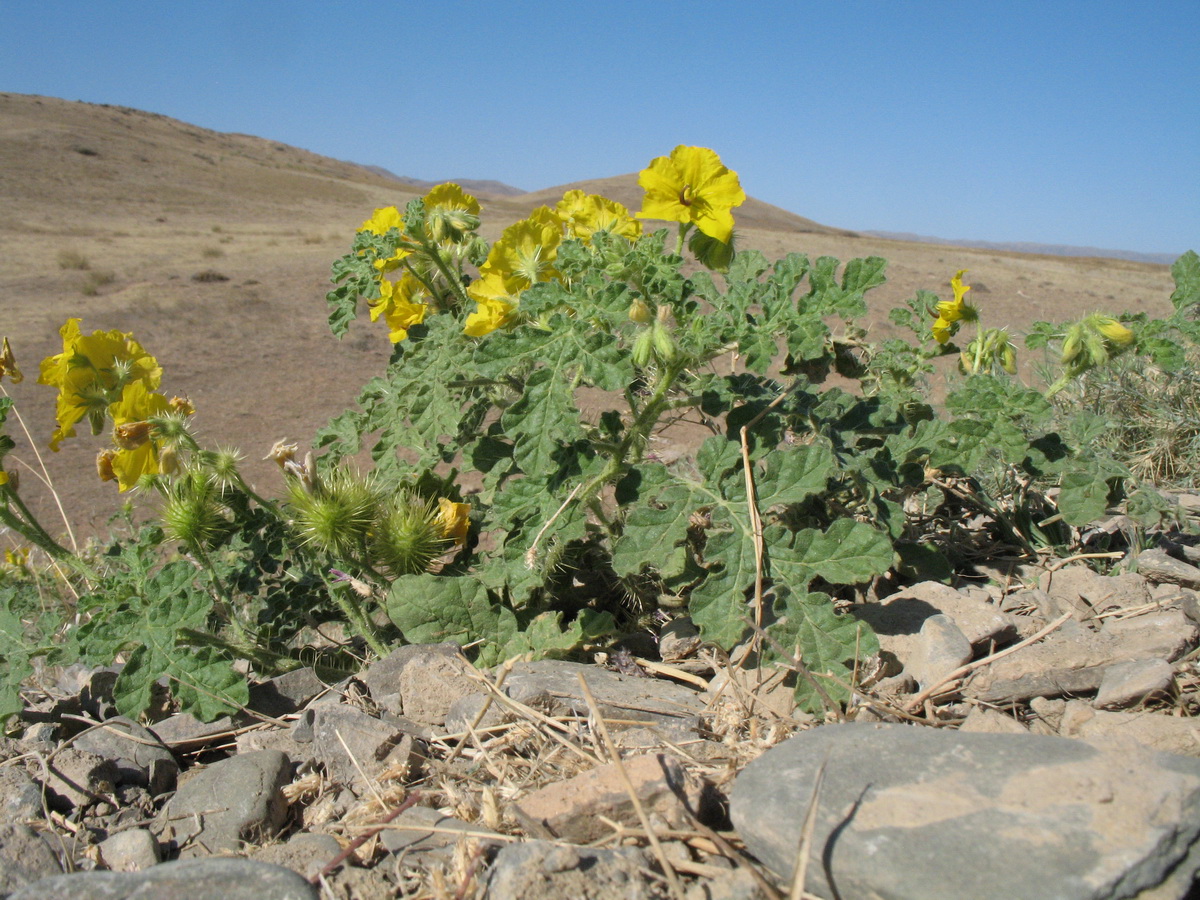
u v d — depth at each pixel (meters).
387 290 3.00
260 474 7.45
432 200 3.01
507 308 2.53
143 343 12.96
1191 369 4.31
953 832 1.37
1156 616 2.35
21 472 7.84
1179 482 4.00
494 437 2.90
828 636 2.06
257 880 1.52
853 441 2.61
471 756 2.06
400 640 2.84
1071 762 1.47
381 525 2.64
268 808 1.94
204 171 54.88
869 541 2.09
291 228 34.81
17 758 2.27
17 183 39.25
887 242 38.50
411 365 2.69
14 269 19.92
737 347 2.40
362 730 2.10
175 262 21.86
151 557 2.51
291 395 10.53
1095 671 2.10
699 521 2.85
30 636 3.32
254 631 3.03
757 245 25.41
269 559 2.84
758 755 1.86
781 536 2.17
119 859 1.84
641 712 2.08
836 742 1.65
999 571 2.85
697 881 1.51
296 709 2.48
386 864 1.69
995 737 1.58
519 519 2.63
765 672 2.21
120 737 2.33
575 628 2.44
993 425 2.58
